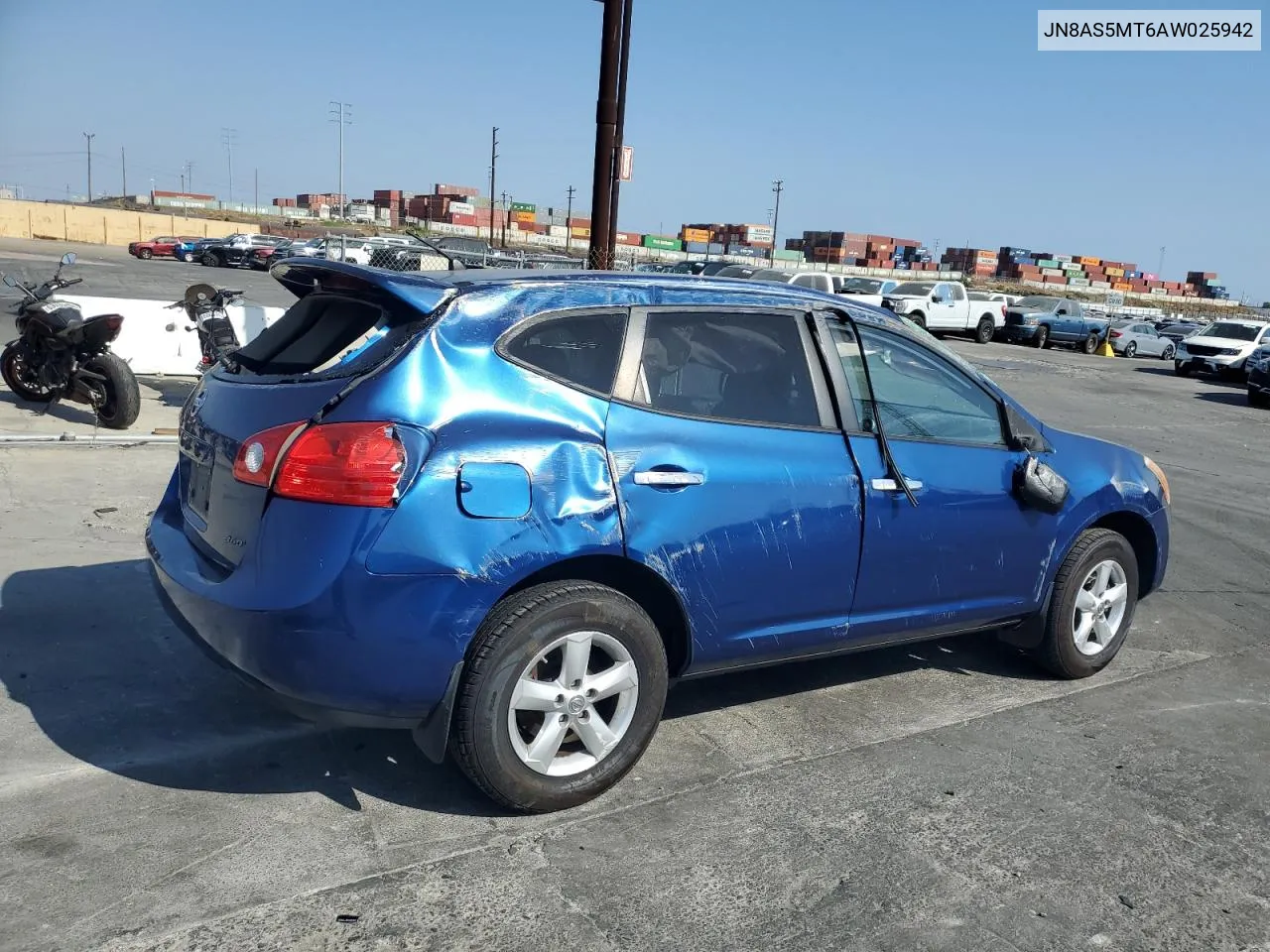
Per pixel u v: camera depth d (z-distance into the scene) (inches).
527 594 124.7
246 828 123.7
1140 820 139.3
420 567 116.6
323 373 123.5
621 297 136.6
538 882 116.3
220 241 1930.4
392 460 115.3
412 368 119.9
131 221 2696.9
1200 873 127.1
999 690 184.9
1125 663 204.2
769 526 141.7
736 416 142.3
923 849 128.4
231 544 125.0
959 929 112.7
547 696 126.6
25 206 2527.1
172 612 133.3
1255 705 185.2
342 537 114.7
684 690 175.5
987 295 1396.4
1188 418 673.0
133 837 120.2
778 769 148.1
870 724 166.2
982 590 171.0
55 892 109.0
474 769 124.1
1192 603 251.6
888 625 160.2
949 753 156.9
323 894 111.6
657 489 132.0
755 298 148.7
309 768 139.3
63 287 348.8
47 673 161.6
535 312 129.1
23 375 349.7
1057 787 147.3
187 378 472.7
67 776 132.8
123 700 154.9
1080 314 1390.3
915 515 157.8
